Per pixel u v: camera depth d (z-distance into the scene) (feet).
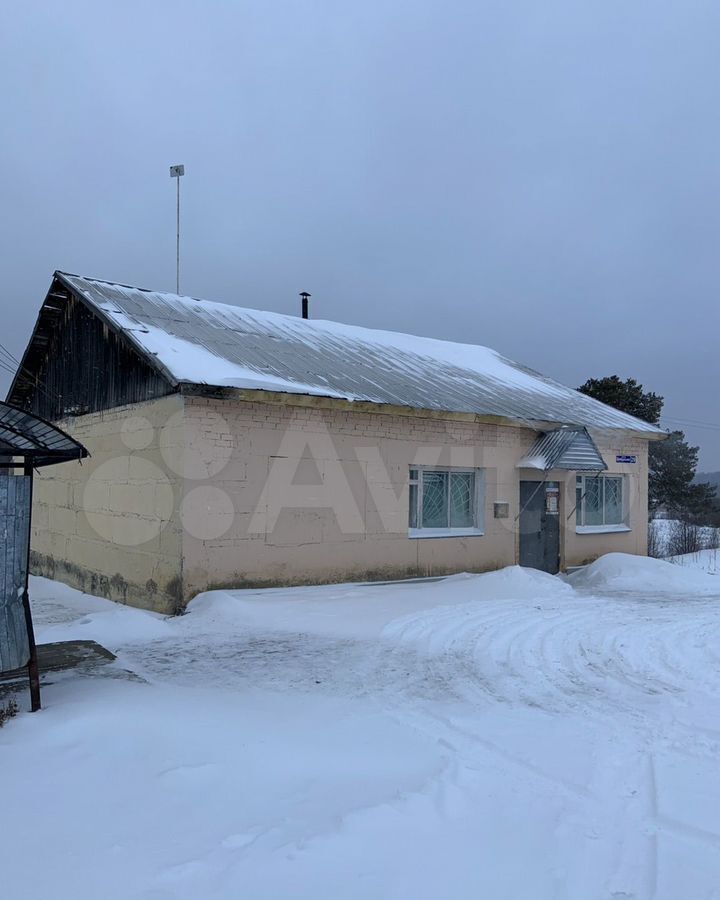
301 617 30.30
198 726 15.72
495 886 10.23
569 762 15.08
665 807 12.96
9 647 17.10
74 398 44.83
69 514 45.06
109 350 40.22
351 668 22.81
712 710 18.98
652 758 15.39
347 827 11.48
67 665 21.58
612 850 11.40
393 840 11.30
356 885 10.03
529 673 22.66
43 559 49.52
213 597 31.50
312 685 20.76
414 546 40.70
